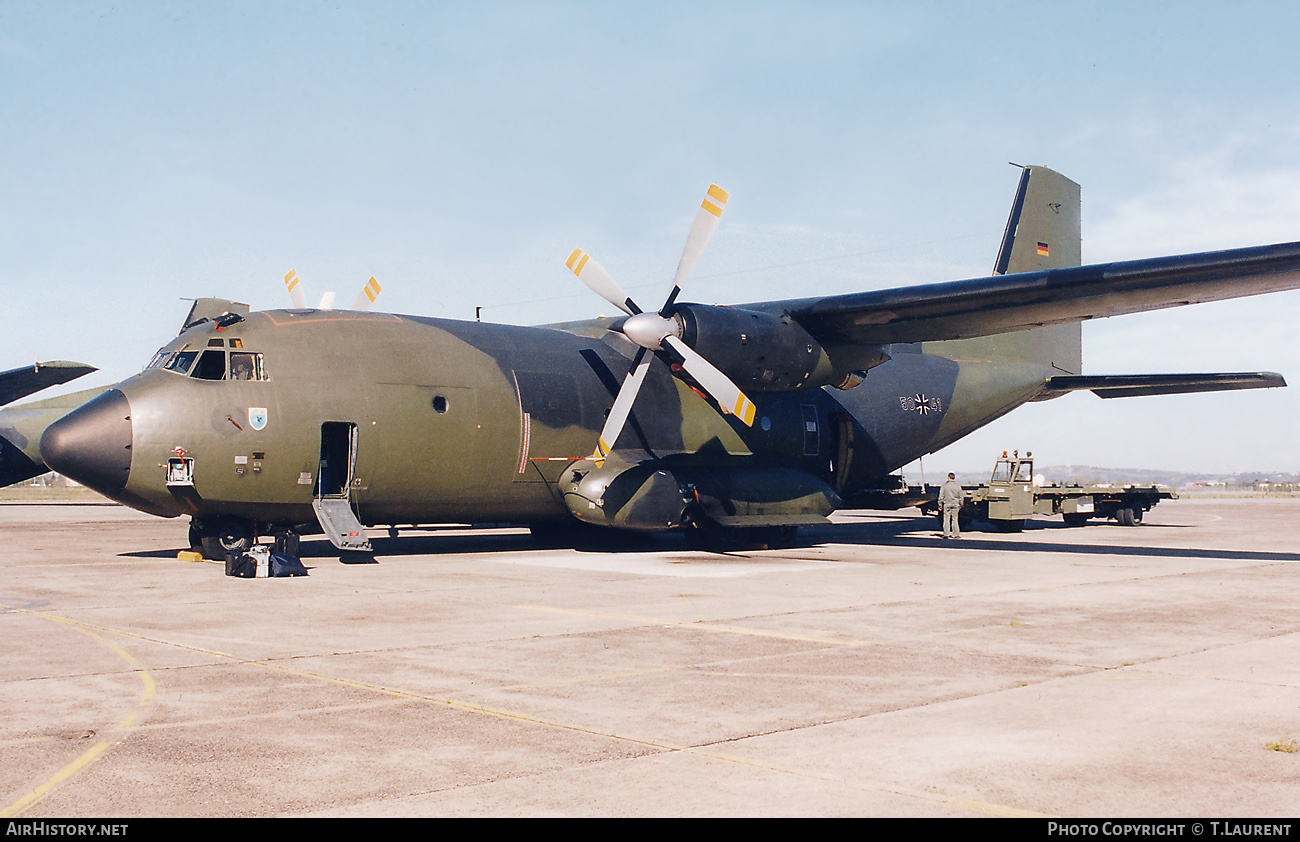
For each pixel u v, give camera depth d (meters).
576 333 20.36
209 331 15.80
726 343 17.23
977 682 7.20
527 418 17.61
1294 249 13.77
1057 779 5.00
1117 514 29.14
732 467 19.70
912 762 5.28
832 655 8.20
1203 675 7.43
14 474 29.62
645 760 5.30
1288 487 104.25
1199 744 5.61
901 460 23.45
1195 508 46.00
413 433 16.48
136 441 14.78
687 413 19.56
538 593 12.19
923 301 16.86
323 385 15.90
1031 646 8.61
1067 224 26.12
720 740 5.69
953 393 23.98
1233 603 11.40
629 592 12.32
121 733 5.75
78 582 13.18
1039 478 27.64
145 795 4.70
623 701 6.61
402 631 9.32
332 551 18.36
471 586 12.90
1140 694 6.82
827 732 5.86
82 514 36.69
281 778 4.97
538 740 5.67
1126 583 13.38
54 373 25.64
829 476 21.97
